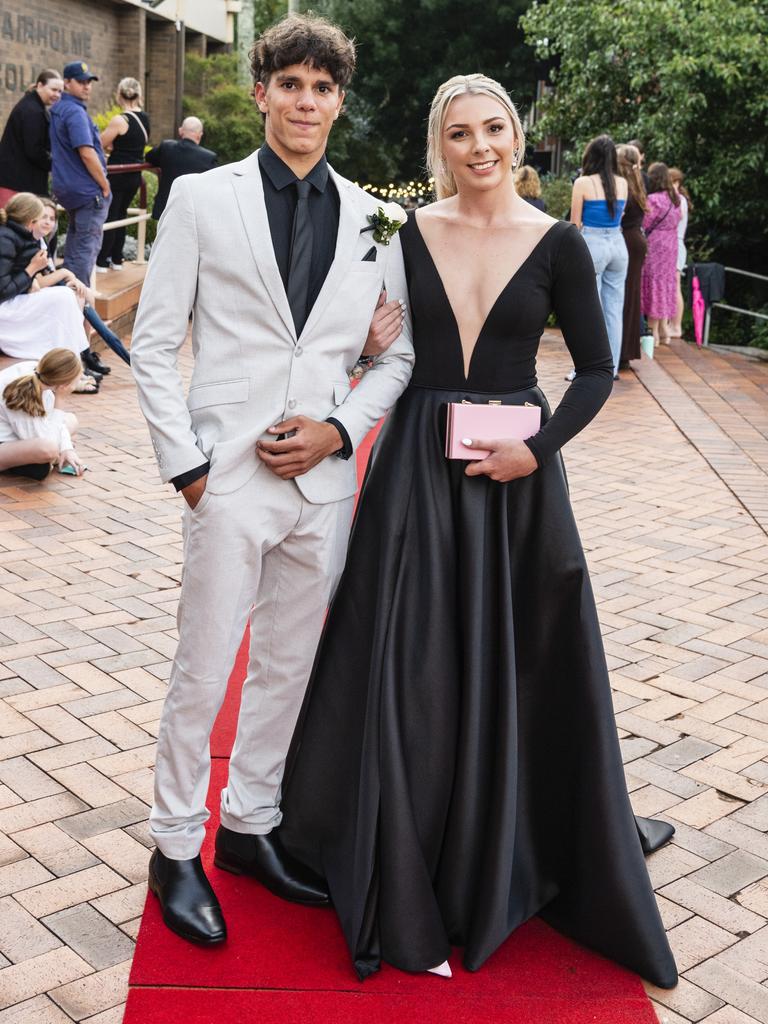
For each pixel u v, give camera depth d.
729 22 11.95
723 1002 2.36
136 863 2.71
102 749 3.20
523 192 9.34
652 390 8.79
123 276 10.29
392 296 2.55
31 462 5.64
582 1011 2.31
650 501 5.96
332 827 2.64
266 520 2.42
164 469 2.34
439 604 2.49
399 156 26.59
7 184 8.62
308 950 2.46
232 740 3.28
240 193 2.35
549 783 2.62
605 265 8.77
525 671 2.58
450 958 2.48
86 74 8.09
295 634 2.58
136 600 4.30
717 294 11.68
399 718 2.47
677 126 12.53
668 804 3.09
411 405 2.60
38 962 2.36
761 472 6.54
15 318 6.73
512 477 2.48
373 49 25.55
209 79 21.14
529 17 14.40
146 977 2.33
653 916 2.45
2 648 3.81
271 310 2.38
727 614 4.45
